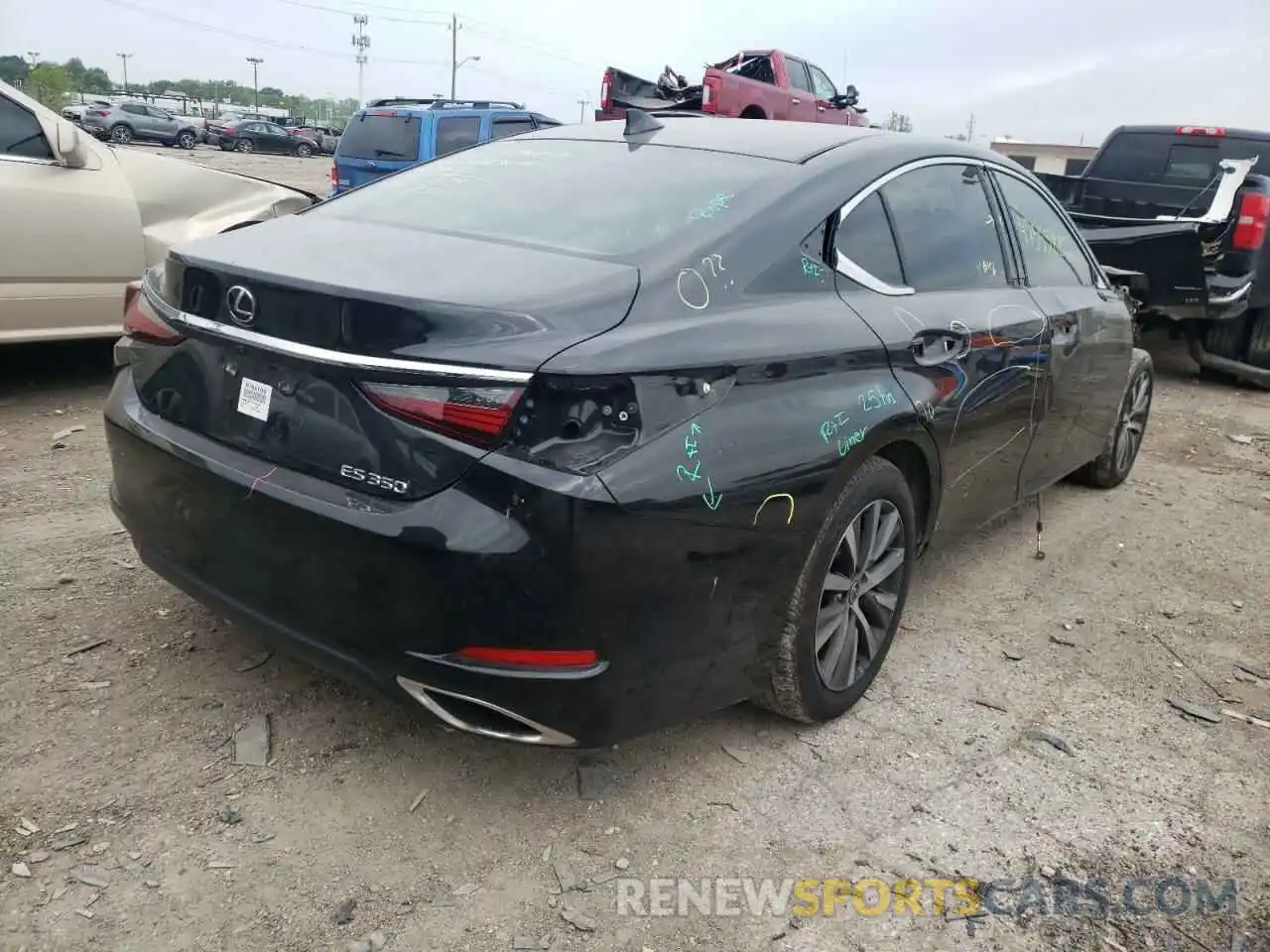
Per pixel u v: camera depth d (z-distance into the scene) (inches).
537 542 85.2
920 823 107.1
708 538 94.0
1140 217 340.5
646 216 111.0
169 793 102.4
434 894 92.8
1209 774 119.6
